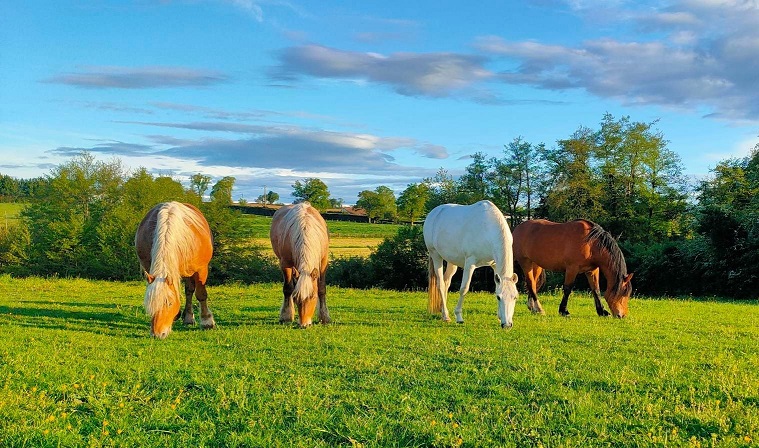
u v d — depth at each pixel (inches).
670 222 1631.4
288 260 386.0
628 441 177.8
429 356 287.6
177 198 1406.3
